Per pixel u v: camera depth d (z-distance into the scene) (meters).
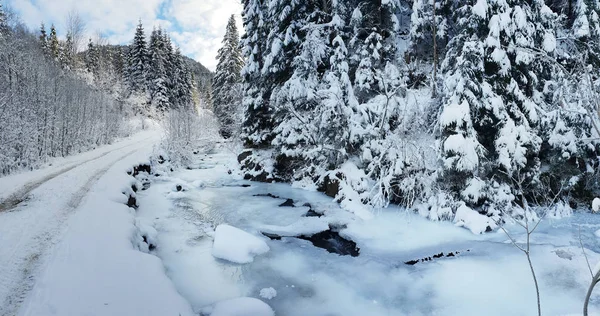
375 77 11.88
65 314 3.36
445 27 12.34
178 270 6.23
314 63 13.07
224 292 5.56
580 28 9.38
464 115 8.49
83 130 21.31
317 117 12.13
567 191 9.67
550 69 9.73
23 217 6.68
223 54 31.66
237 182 15.52
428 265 6.62
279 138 14.74
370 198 10.48
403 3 14.69
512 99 9.22
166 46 48.38
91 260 4.66
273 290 5.62
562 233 7.86
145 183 14.28
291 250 7.47
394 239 8.05
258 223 9.32
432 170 9.62
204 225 9.01
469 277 5.99
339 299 5.46
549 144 9.47
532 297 5.24
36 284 4.01
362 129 10.89
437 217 8.96
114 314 3.43
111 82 43.38
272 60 14.45
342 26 12.62
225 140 29.14
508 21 8.74
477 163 8.37
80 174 11.65
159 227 8.68
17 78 15.98
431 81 11.19
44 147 15.23
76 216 6.70
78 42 41.72
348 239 8.29
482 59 8.86
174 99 46.09
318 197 12.10
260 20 16.50
